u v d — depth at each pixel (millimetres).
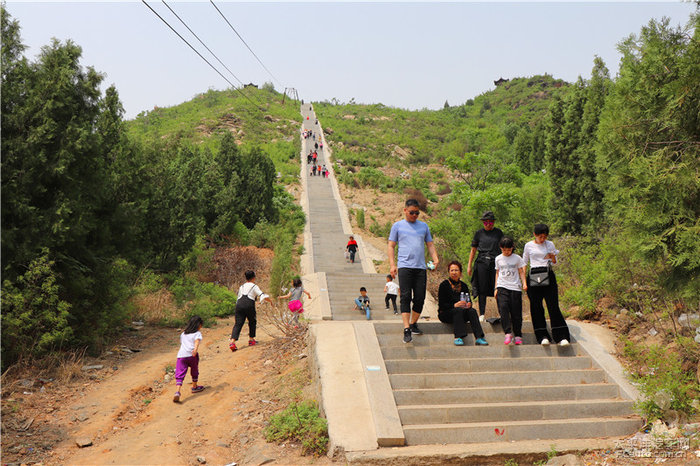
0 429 5777
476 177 25781
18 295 7863
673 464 4797
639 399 6070
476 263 7992
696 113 6129
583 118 17000
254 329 10391
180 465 5195
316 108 114688
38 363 8086
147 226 17062
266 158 34031
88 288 9711
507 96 158875
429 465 4934
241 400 6988
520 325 7137
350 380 6199
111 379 8164
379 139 81812
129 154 13578
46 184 9164
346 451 5051
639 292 8328
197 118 81250
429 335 7211
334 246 29938
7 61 8883
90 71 10133
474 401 6145
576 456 5004
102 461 5289
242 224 29125
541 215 19219
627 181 6680
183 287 16562
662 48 6324
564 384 6570
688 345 6402
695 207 6102
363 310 16969
